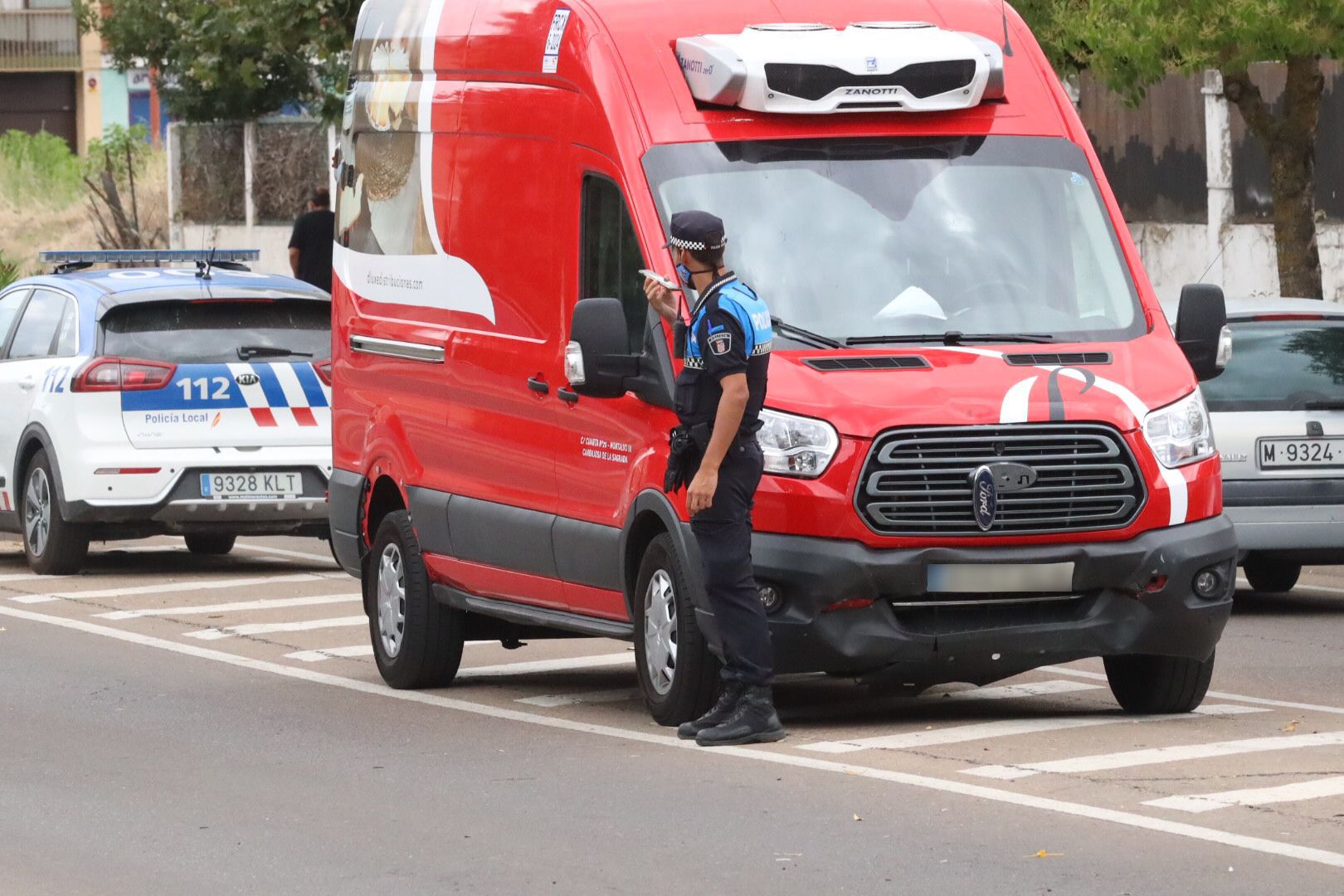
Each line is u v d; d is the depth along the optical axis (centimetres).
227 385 4312
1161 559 2517
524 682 3150
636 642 2661
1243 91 5122
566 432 2777
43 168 12912
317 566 4612
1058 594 2520
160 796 2320
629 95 2716
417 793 2305
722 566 2441
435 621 3070
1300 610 3853
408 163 3209
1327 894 1811
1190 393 2597
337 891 1909
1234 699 2869
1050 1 5094
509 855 2016
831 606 2467
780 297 2623
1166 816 2092
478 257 2988
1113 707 2820
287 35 6838
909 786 2255
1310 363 3738
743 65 2680
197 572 4494
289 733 2705
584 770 2397
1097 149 7019
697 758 2433
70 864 2030
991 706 2830
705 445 2433
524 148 2894
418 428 3133
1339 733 2548
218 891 1923
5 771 2473
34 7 16938
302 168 10019
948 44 2767
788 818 2127
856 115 2750
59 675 3189
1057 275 2709
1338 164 6297
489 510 2938
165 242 11238
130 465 4256
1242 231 6544
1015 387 2511
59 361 4391
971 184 2739
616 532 2672
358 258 3378
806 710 2803
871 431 2456
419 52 3206
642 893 1872
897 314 2630
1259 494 3678
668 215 2628
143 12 10106
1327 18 4488
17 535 5359
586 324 2539
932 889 1853
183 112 10150
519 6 2956
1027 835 2030
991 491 2466
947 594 2489
